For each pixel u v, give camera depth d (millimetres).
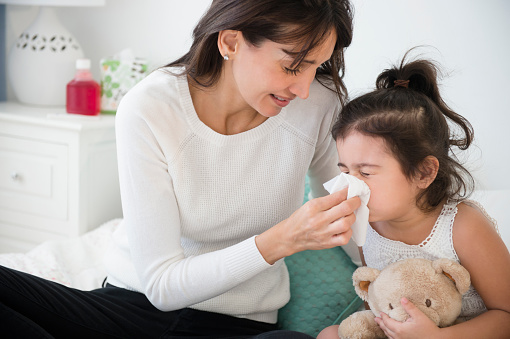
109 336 1163
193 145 1188
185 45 2217
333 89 1296
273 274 1331
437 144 1119
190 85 1198
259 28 979
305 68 1021
